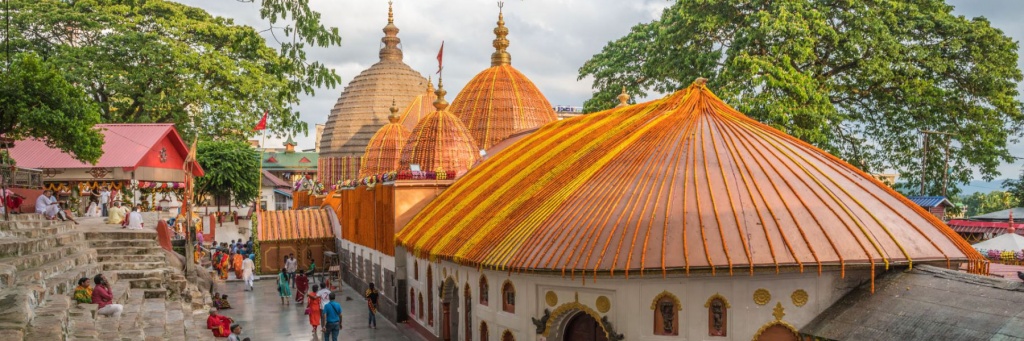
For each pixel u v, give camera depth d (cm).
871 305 1575
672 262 1614
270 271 4544
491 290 2027
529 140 2848
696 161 1884
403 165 3244
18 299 1282
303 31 1392
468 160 3231
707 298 1638
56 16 4938
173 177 4122
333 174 6875
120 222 3297
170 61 5156
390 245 3045
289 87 1428
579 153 2195
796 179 1847
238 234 5584
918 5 3756
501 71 3956
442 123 3281
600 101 4534
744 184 1806
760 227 1680
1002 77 3697
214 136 5891
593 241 1722
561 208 1900
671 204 1761
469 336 2225
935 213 3881
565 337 1853
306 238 4600
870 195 1858
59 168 3528
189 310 2323
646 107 2316
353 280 3972
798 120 3381
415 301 2819
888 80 3634
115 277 2250
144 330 1708
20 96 2628
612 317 1694
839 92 3797
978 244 2783
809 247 1628
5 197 2222
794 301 1633
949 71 3769
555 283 1789
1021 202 4891
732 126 2027
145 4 5488
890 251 1659
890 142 4075
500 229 2039
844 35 3500
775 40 3391
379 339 2681
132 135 3797
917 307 1498
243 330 2811
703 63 3731
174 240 4025
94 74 4881
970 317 1401
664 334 1658
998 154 3819
